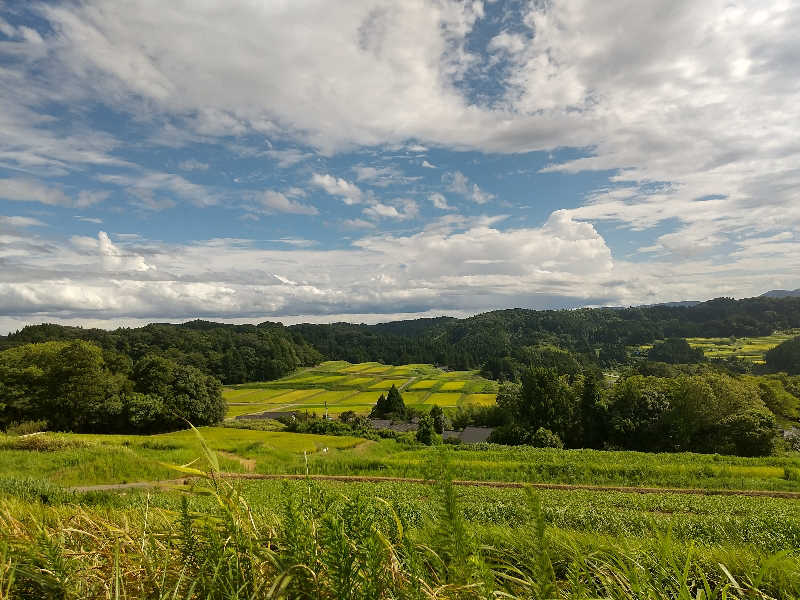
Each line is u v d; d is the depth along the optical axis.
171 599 1.97
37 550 2.18
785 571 3.22
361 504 1.91
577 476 26.69
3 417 47.06
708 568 3.76
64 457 24.73
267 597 1.65
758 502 19.23
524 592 2.40
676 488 24.39
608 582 2.52
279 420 67.56
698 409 41.88
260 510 2.62
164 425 51.38
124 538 2.44
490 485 25.27
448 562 2.16
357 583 1.77
